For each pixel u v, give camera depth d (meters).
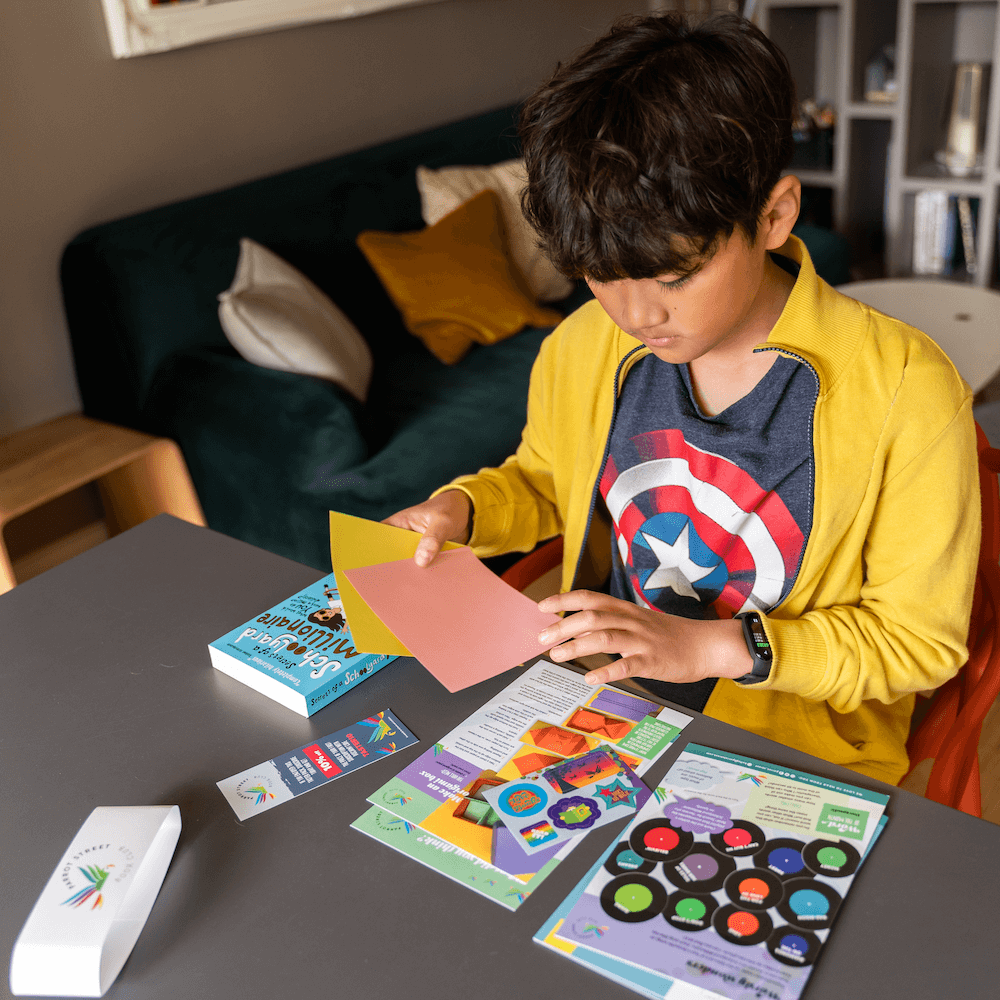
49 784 0.74
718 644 0.81
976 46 3.78
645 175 0.63
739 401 0.92
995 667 0.90
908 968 0.55
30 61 2.21
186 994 0.57
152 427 2.34
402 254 2.65
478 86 3.54
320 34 2.88
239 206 2.49
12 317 2.32
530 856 0.65
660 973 0.56
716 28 0.67
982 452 1.04
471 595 0.87
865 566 0.96
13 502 1.94
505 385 2.45
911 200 3.80
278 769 0.74
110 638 0.91
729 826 0.66
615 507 1.04
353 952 0.59
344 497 2.03
